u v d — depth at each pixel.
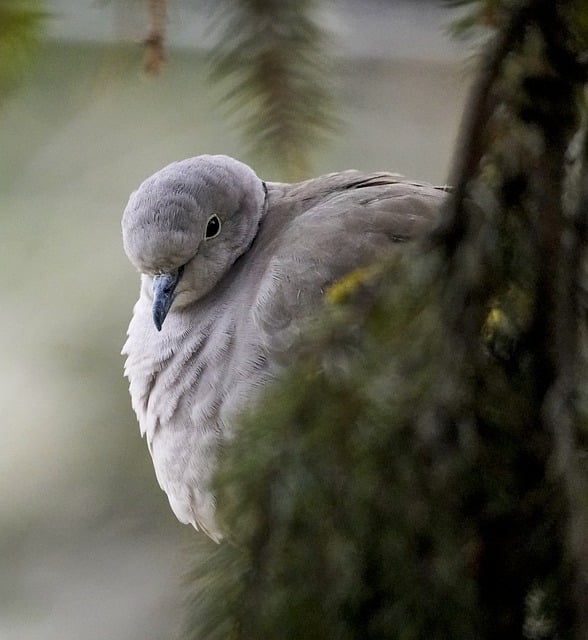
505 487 1.96
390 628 1.90
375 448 1.97
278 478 2.02
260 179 3.30
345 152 3.42
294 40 3.15
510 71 2.17
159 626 3.42
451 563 1.91
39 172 3.42
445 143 3.42
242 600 2.06
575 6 2.17
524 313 2.08
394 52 3.33
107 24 3.20
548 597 1.92
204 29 3.16
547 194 2.12
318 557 1.95
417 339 2.04
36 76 3.19
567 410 1.98
